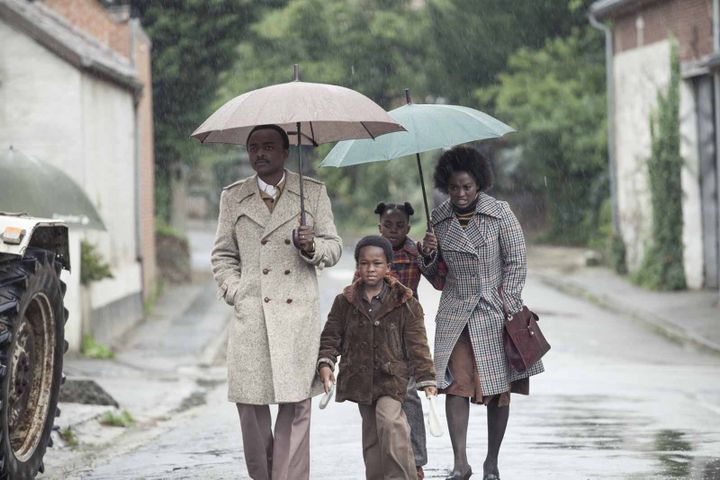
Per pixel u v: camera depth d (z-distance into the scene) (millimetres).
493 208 11484
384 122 10195
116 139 34375
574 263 52750
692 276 40844
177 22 52125
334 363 10398
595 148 56719
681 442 14461
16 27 29453
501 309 11414
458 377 11398
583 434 15164
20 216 12062
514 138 59375
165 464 13625
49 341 12133
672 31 41688
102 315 30125
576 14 63312
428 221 11664
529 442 14492
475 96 65312
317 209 10508
